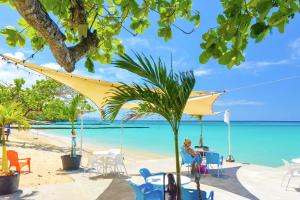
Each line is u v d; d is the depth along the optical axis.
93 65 2.40
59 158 12.94
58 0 1.83
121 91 3.73
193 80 3.75
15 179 6.90
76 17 1.87
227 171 9.52
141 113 3.93
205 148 9.75
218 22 1.73
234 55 1.71
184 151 9.00
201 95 6.19
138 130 55.66
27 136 28.34
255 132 50.06
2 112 6.79
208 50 1.75
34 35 2.26
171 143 25.64
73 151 10.11
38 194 6.78
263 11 1.46
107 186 7.59
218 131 51.97
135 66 3.47
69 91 18.11
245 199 6.39
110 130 53.56
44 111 20.98
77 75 5.22
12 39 1.91
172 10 2.49
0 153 13.70
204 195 4.63
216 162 8.88
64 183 7.89
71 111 10.55
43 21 1.45
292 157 16.19
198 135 39.50
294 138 34.38
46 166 10.60
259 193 6.86
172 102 3.71
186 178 5.79
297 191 7.05
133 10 2.21
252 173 9.20
